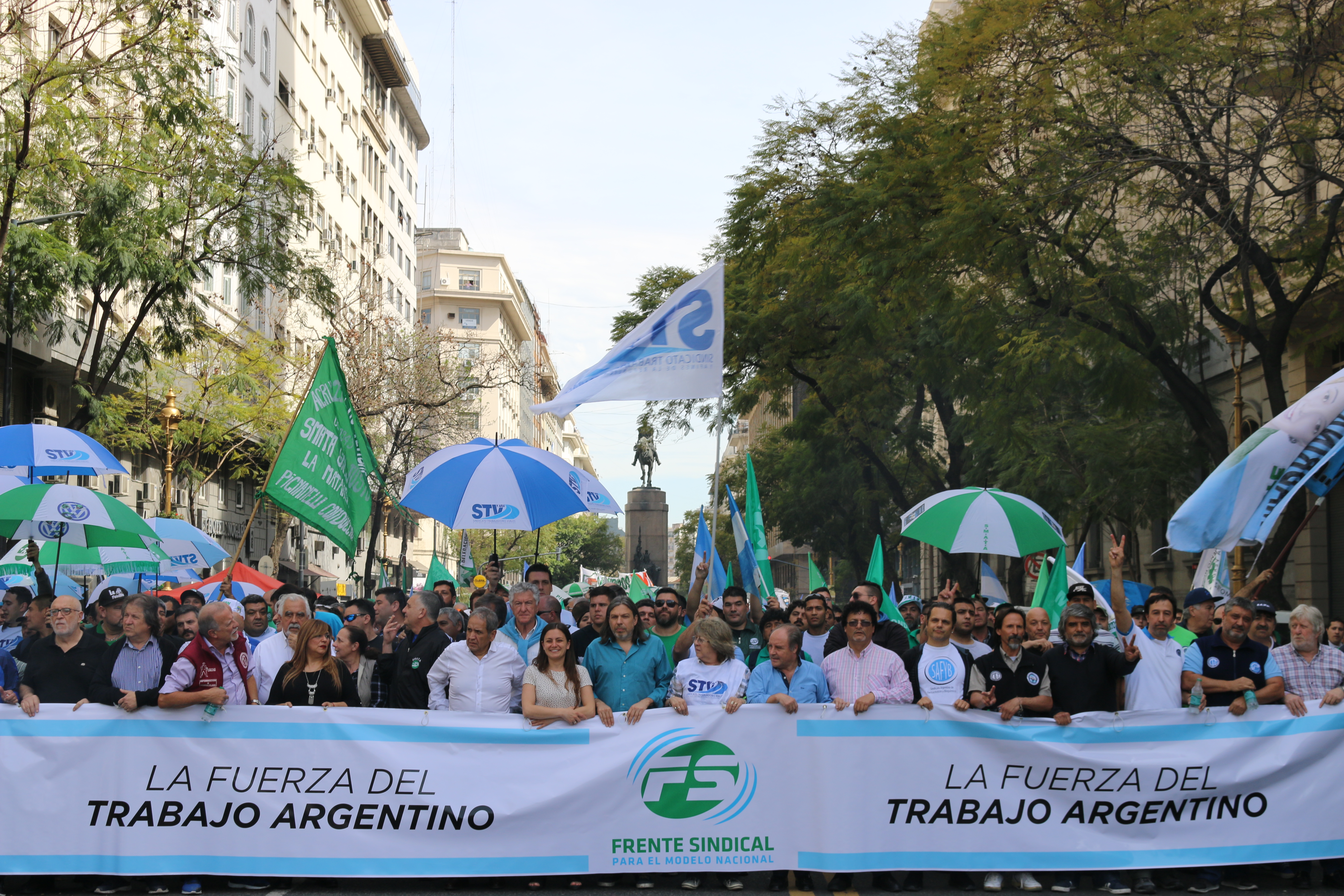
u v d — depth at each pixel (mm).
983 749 7910
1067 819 7891
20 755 7570
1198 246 17594
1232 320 17594
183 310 22859
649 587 22438
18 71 18625
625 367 10477
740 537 12398
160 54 19672
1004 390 22156
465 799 7758
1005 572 37562
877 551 13812
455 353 45969
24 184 19141
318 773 7711
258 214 23469
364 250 62031
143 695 7637
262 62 43781
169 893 7633
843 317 26422
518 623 9281
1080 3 17562
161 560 13031
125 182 19969
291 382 37688
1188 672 8234
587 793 7812
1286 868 8414
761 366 29438
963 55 18141
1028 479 24547
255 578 14734
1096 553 37500
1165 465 23703
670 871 7801
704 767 7867
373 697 9062
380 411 38625
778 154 23172
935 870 7832
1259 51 16641
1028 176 17719
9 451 10617
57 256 19203
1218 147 17078
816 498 39094
